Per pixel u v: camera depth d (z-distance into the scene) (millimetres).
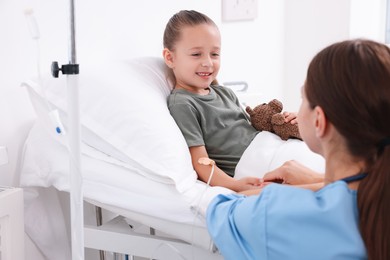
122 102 1212
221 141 1385
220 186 1227
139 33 1740
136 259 1688
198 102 1396
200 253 1096
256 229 822
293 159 1293
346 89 760
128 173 1162
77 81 939
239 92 2154
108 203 1158
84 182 1177
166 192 1114
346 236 758
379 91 746
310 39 2551
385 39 2688
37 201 1362
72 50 925
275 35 2514
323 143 835
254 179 1202
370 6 2559
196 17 1429
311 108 827
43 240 1392
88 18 1541
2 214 1125
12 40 1310
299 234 787
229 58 2227
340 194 777
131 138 1175
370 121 753
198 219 1068
